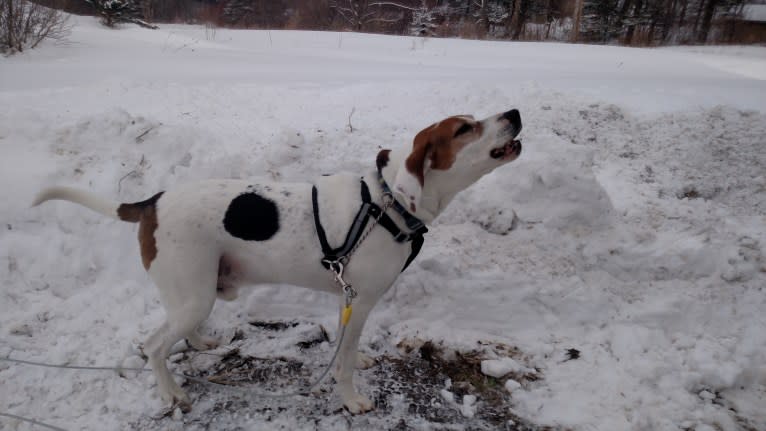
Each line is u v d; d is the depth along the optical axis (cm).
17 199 172
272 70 379
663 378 135
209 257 115
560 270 166
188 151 200
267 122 245
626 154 231
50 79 293
